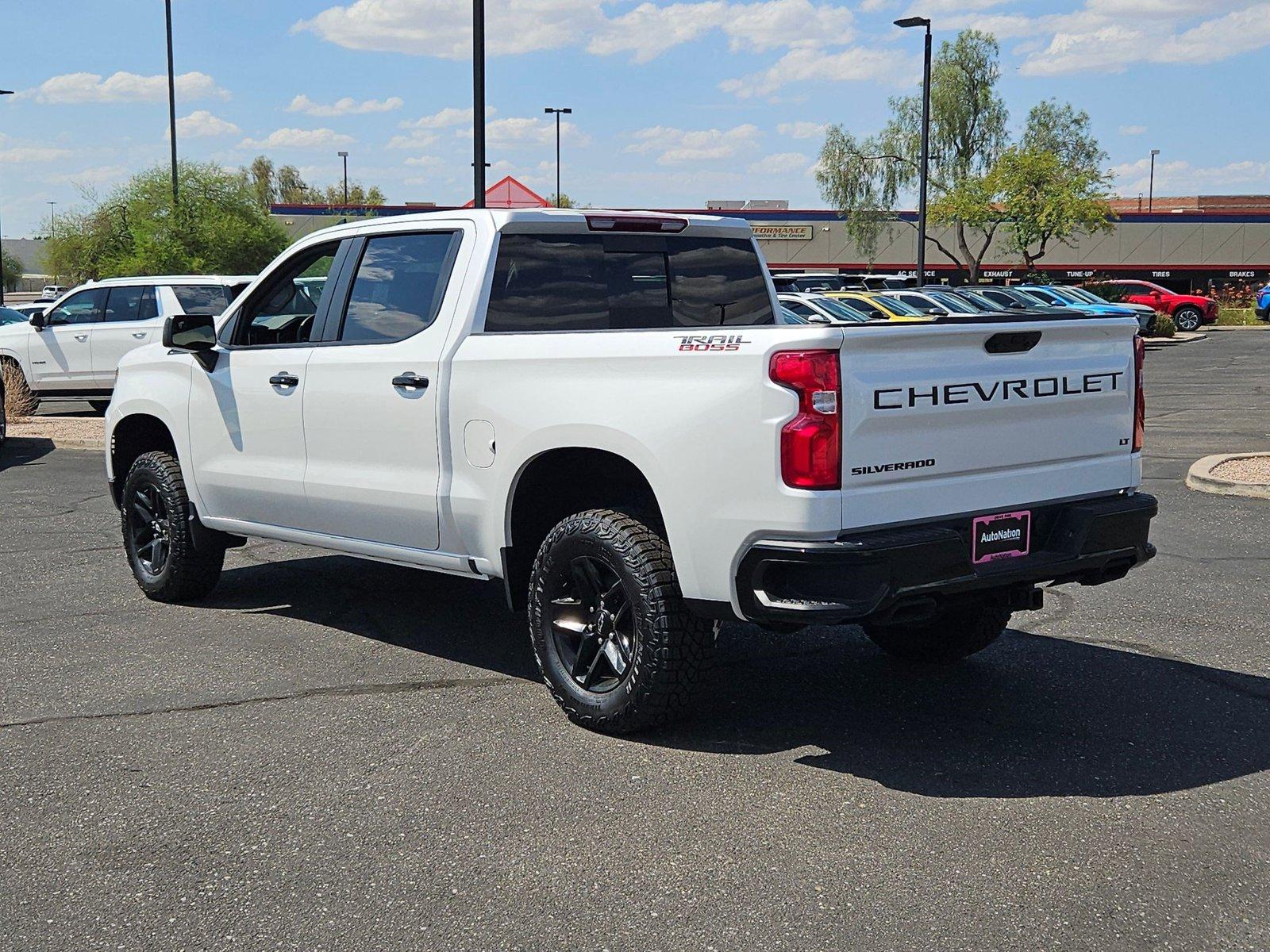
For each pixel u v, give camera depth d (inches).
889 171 2206.0
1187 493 414.9
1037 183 1861.5
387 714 206.1
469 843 156.5
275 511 253.0
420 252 226.5
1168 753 187.5
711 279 244.2
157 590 284.2
